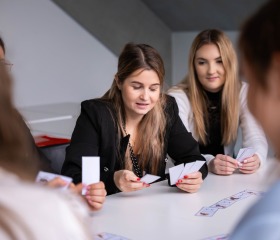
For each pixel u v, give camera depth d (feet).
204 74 8.02
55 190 2.21
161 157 6.84
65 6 15.51
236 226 1.98
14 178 2.15
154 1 17.08
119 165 6.59
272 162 2.40
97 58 16.72
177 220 4.88
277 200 1.91
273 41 1.90
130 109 6.57
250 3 14.52
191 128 8.33
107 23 16.69
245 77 2.08
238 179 6.46
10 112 2.27
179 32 18.43
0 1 14.15
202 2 15.92
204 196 5.69
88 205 5.01
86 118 6.49
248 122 8.11
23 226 1.89
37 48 15.11
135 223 4.80
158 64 6.32
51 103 15.40
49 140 7.56
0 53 6.70
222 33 8.04
